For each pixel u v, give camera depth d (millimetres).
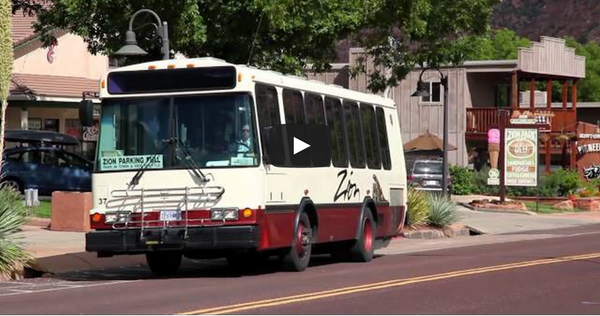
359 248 22125
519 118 57469
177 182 17734
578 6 164000
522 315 13266
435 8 30688
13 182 33594
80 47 45406
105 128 18172
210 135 17781
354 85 59688
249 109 17734
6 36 20641
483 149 61719
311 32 28594
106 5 27922
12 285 18016
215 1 28062
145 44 28297
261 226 17656
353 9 29062
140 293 15977
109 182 17984
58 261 21250
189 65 17938
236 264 22562
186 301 14648
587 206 48625
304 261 19594
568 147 61250
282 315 13047
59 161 36719
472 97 61781
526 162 45219
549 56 61375
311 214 19875
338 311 13469
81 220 26859
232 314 13164
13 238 20062
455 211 33625
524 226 37406
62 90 41844
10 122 42406
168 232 17594
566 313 13539
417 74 62094
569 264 21031
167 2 27375
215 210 17531
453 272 19125
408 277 18172
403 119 62719
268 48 28891
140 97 18094
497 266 20484
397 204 25125
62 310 13891
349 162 21781
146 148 17938
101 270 21109
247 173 17547
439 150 57188
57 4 28844
